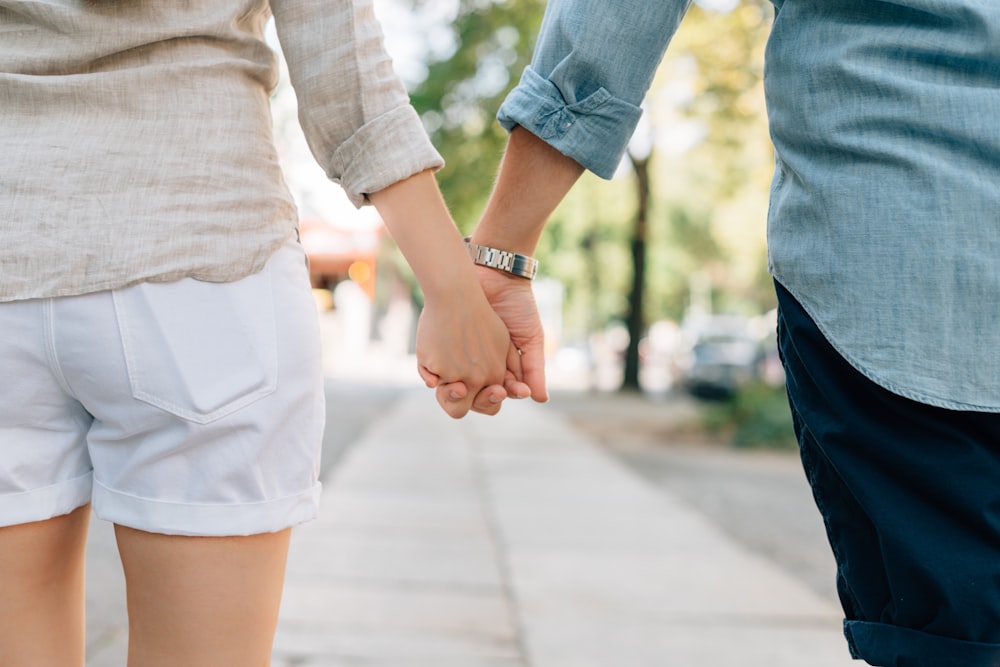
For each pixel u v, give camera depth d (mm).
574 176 1646
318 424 1278
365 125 1312
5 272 1151
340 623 3494
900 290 1143
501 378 1445
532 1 13547
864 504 1164
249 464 1189
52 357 1169
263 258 1231
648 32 1547
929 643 1129
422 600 3846
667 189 25969
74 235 1160
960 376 1121
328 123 1331
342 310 32875
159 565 1188
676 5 1544
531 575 4332
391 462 8227
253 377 1196
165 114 1207
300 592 3891
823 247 1198
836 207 1186
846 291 1173
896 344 1142
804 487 9180
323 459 8312
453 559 4586
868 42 1183
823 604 4012
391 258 35125
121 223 1170
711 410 14656
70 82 1182
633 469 10203
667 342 49406
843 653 3357
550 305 46312
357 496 6262
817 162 1219
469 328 1385
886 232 1151
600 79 1567
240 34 1276
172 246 1177
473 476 7531
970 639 1106
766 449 12945
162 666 1190
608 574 4402
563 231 27016
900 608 1153
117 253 1161
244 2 1280
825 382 1200
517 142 1641
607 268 30375
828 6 1223
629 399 23984
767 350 26062
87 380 1170
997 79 1142
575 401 22531
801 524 6852
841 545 1244
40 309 1160
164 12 1218
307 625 3453
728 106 14547
